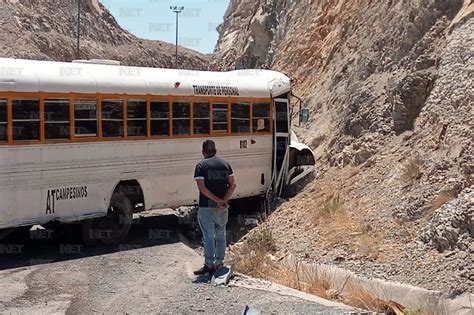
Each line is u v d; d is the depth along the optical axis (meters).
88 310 8.59
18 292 9.44
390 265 11.37
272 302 8.93
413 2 17.55
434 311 9.53
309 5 29.00
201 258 12.09
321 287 10.79
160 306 8.77
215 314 8.39
